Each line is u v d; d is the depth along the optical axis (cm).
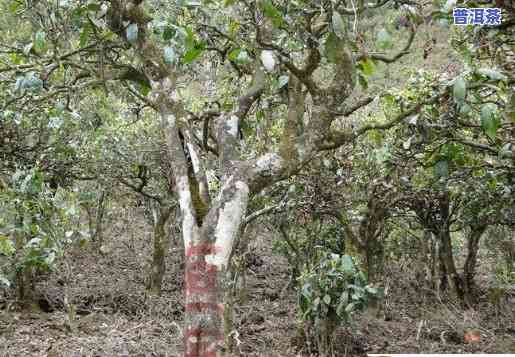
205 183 329
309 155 342
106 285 1020
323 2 342
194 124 564
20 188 594
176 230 1376
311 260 921
